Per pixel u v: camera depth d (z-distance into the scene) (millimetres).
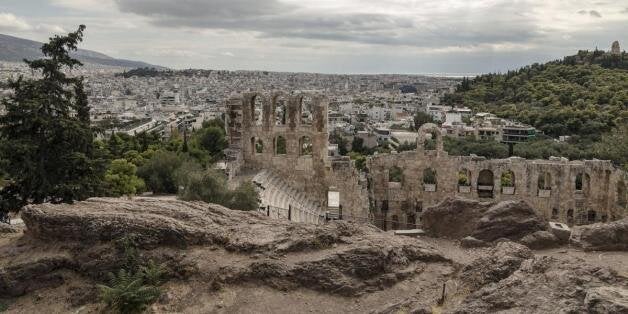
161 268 28203
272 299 26484
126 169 74500
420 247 31734
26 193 45625
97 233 29547
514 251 28266
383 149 163125
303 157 69562
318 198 69562
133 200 35969
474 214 42000
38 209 31297
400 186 73125
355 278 27875
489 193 74125
